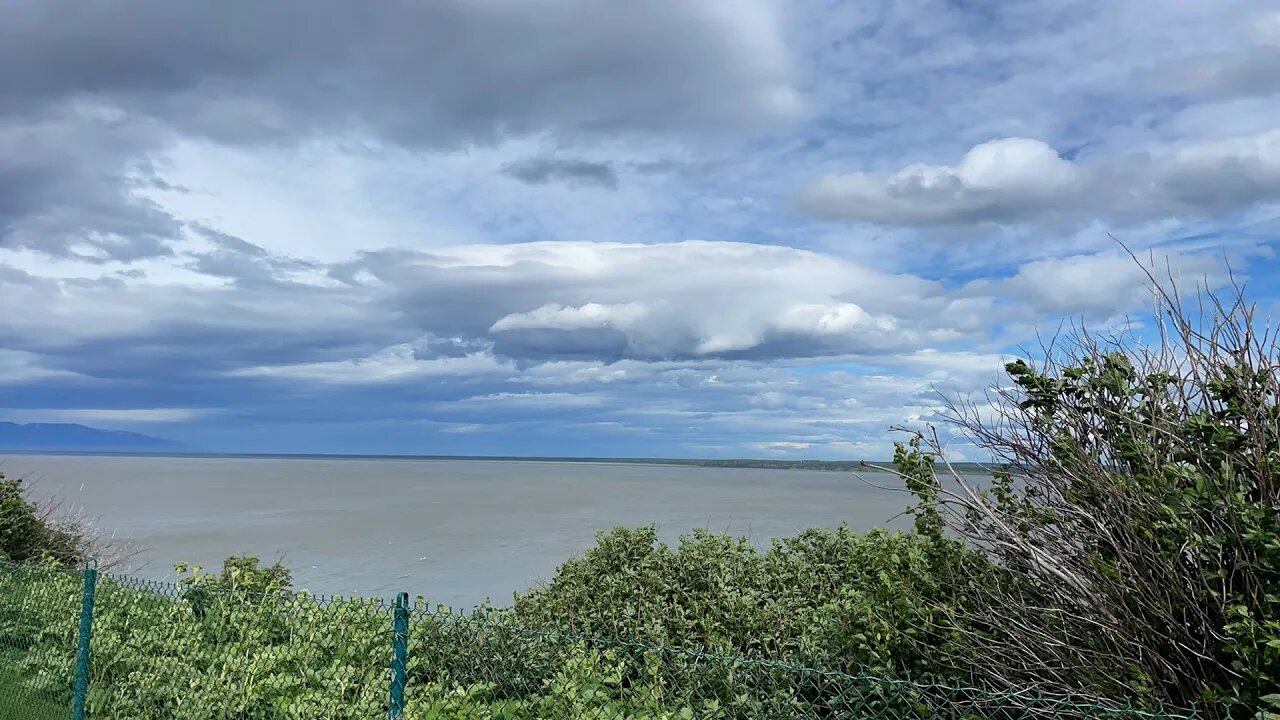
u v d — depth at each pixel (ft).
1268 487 14.92
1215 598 14.46
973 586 17.92
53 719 22.68
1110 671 15.52
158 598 24.54
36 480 61.77
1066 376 17.93
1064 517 17.31
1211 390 16.37
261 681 20.45
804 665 19.88
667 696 18.57
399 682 16.40
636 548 29.94
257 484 236.63
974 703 15.83
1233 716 14.08
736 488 220.02
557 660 20.11
